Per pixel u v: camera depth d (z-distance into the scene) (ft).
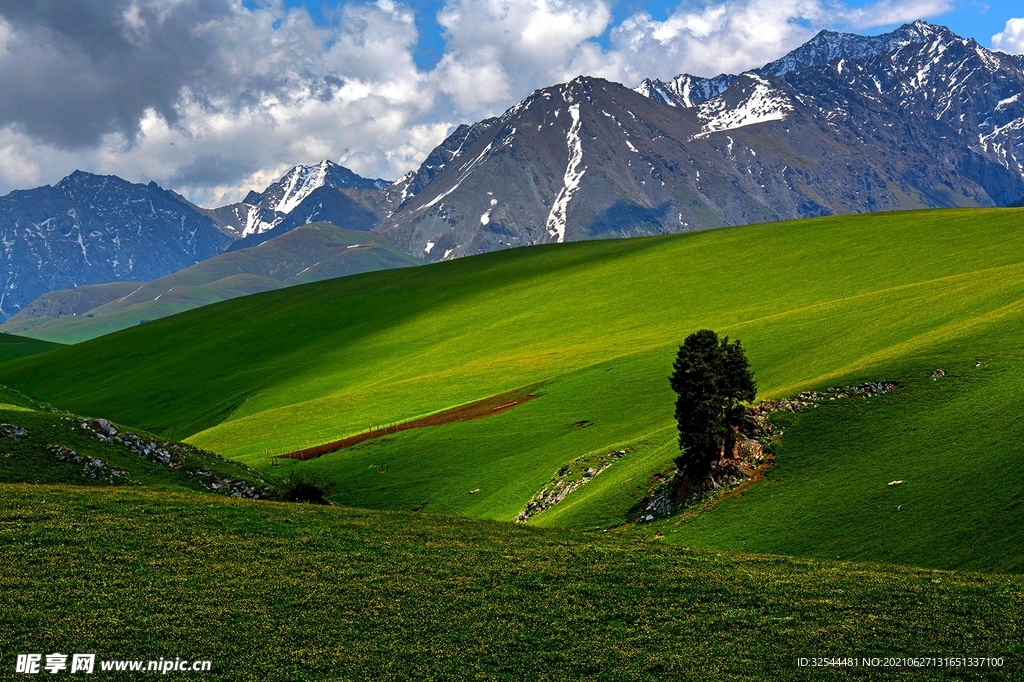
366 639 124.57
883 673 113.91
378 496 311.47
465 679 114.83
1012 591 135.33
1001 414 215.10
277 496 223.30
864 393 250.98
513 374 439.22
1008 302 304.30
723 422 244.01
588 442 315.17
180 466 238.07
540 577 146.92
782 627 127.13
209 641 122.52
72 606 129.70
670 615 132.16
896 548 181.98
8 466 209.46
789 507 213.87
